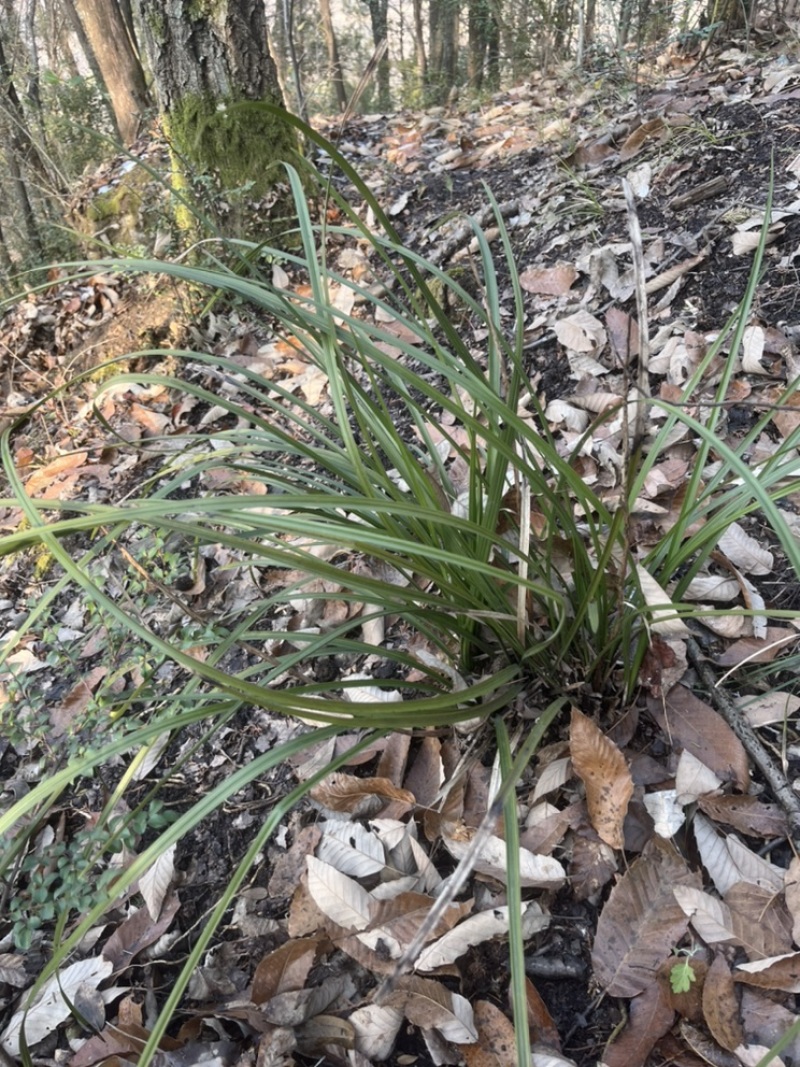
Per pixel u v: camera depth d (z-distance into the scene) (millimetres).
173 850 708
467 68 3945
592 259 1076
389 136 2107
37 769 816
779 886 551
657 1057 511
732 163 1175
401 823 650
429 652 734
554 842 605
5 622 1030
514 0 2680
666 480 816
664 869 564
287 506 443
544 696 664
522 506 557
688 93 1521
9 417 1416
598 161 1411
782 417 830
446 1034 537
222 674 449
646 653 633
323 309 547
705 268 1035
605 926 552
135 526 1046
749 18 1845
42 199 2621
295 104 2234
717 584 710
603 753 579
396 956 574
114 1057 574
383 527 630
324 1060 553
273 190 1496
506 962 572
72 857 615
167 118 1492
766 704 642
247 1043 574
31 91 2570
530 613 659
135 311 1445
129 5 3471
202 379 1317
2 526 1198
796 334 904
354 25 5656
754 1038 499
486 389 526
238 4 1407
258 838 478
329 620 851
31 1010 622
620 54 1798
